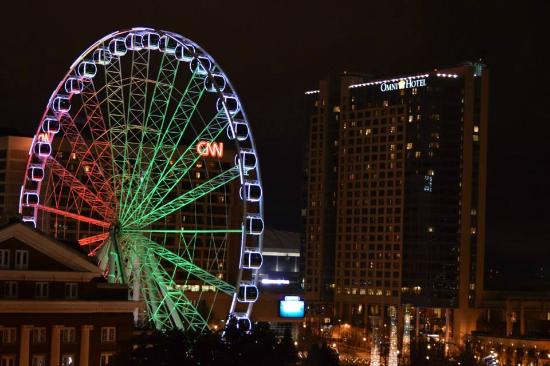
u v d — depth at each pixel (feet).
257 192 562.66
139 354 454.40
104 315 497.46
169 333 463.42
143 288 558.56
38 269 485.97
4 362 474.08
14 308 476.95
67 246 513.04
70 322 490.49
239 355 466.29
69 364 490.08
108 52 586.86
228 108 567.18
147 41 579.07
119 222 542.98
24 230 482.28
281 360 490.90
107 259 537.65
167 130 589.32
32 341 482.69
